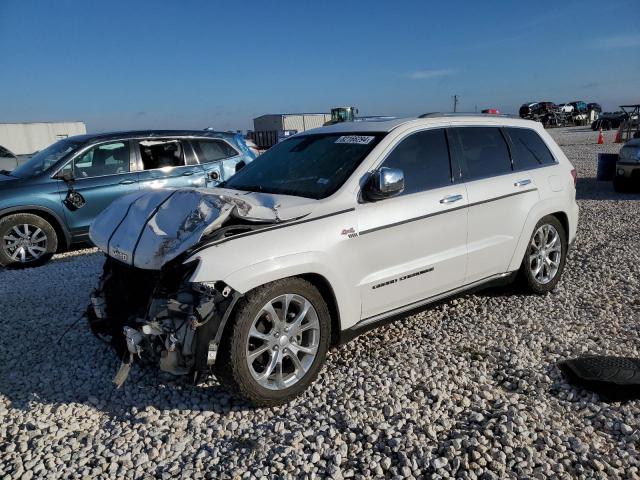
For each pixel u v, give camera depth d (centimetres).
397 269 410
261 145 4306
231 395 368
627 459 288
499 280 503
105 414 353
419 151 441
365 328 405
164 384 386
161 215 369
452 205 438
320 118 4631
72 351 444
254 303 332
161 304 334
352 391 368
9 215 752
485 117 507
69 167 799
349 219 380
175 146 877
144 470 297
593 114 5350
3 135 2780
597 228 856
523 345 432
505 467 285
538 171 527
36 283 648
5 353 447
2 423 345
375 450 305
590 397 349
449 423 327
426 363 404
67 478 290
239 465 296
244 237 339
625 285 571
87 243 847
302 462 294
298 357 364
